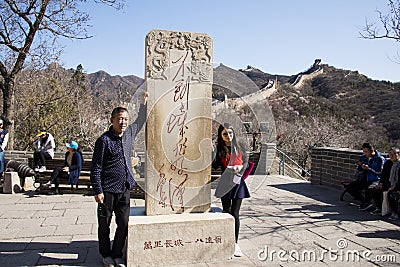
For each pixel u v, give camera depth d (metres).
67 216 6.18
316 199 7.87
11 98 11.75
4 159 9.06
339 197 8.05
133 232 3.90
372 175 6.86
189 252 4.06
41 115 18.75
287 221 6.06
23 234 5.15
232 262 4.14
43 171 8.16
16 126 17.89
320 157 9.49
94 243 4.77
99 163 3.90
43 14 11.20
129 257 3.89
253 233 5.37
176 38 4.28
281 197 8.09
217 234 4.15
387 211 6.28
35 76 18.41
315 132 29.59
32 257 4.24
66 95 18.11
